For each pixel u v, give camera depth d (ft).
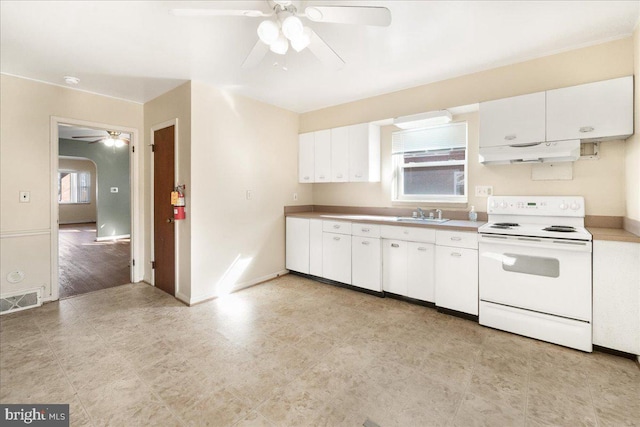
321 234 12.27
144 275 12.85
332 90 11.32
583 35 7.53
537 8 6.43
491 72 9.43
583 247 6.88
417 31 7.29
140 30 7.07
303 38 5.46
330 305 10.08
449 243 9.00
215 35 7.32
